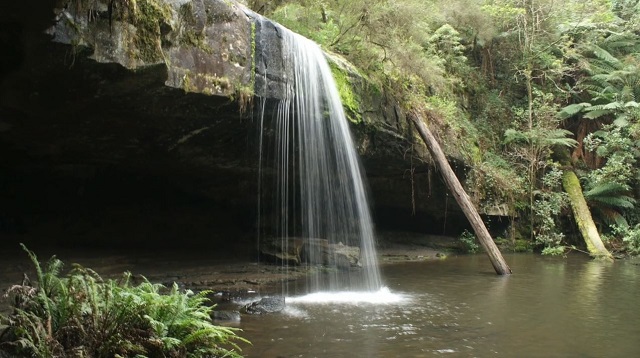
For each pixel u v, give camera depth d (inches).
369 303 341.1
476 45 826.2
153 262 454.0
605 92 838.5
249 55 352.2
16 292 203.0
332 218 480.4
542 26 824.9
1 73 271.1
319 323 281.4
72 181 525.0
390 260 585.6
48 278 211.5
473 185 669.3
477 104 780.0
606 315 305.6
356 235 498.3
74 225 516.4
